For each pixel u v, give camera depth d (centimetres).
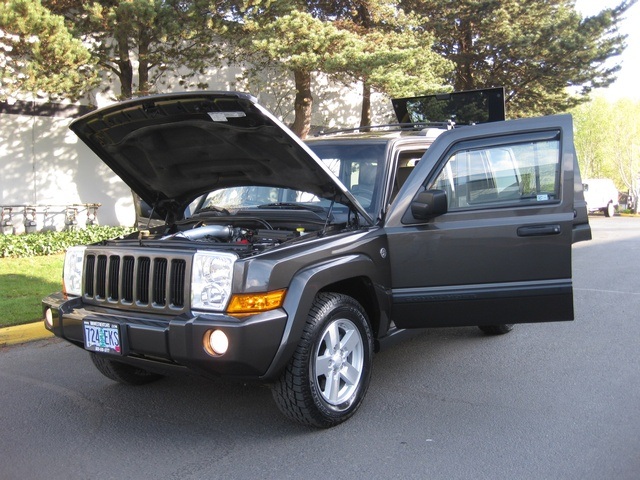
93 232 1275
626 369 539
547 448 385
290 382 386
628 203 3772
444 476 351
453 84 2314
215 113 403
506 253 439
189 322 361
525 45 2138
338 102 2039
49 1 1091
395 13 1655
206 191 532
